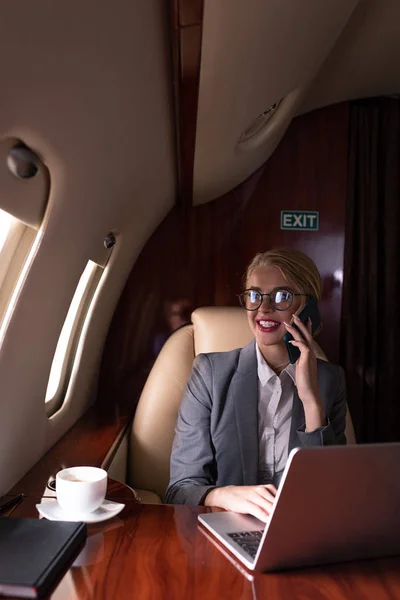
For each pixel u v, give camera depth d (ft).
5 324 3.75
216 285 8.54
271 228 8.57
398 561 3.19
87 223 4.63
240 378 5.15
